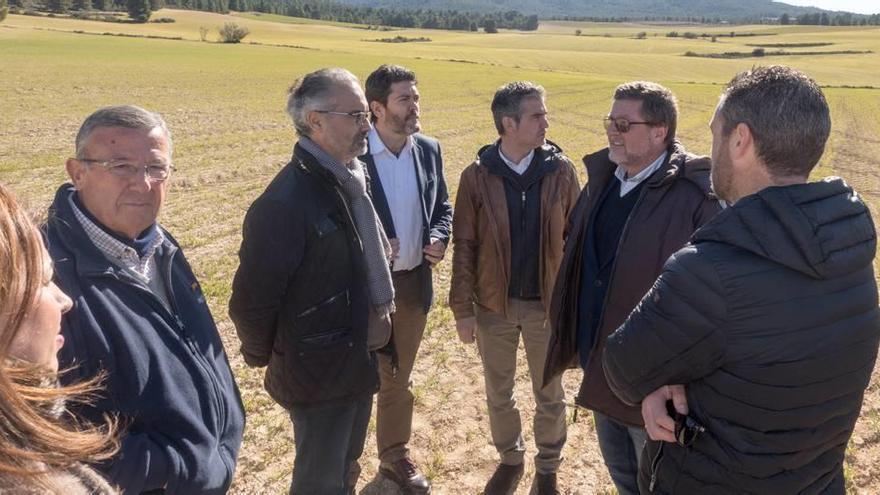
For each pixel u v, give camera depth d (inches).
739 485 77.2
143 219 89.2
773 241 69.9
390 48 4074.8
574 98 1857.8
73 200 87.7
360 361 123.2
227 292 312.3
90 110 1061.1
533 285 154.3
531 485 169.2
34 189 544.7
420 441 188.7
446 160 787.4
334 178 115.4
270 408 204.2
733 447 76.3
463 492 167.3
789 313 71.3
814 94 72.9
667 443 85.2
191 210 488.1
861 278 73.9
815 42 5782.5
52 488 50.4
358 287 120.3
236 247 395.2
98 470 75.9
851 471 174.1
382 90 147.7
